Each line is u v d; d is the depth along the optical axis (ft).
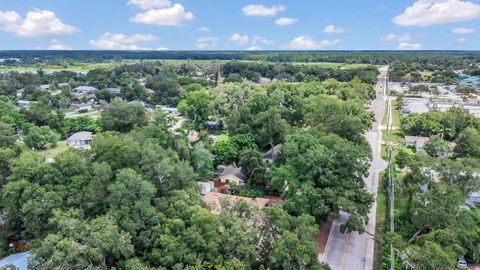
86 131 335.88
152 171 152.05
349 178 164.45
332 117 235.81
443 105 416.87
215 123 351.25
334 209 155.63
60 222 114.73
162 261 109.40
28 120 338.54
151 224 126.93
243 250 114.21
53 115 346.13
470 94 510.99
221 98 342.23
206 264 107.96
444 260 111.04
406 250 120.78
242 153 218.79
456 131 298.35
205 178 204.33
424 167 180.24
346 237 158.51
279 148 240.73
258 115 256.52
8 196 142.10
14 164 150.71
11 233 154.30
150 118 318.65
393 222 159.53
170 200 137.49
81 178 140.46
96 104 501.56
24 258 132.57
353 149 170.19
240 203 133.80
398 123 357.00
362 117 292.40
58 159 147.95
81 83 636.07
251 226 123.75
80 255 106.83
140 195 132.67
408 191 168.35
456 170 163.63
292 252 112.47
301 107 307.58
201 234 115.85
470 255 142.31
